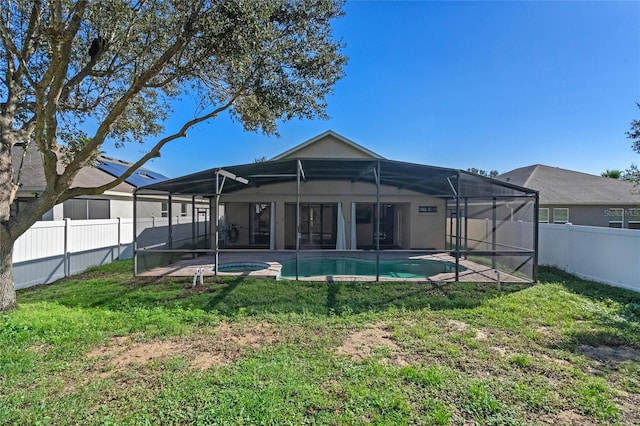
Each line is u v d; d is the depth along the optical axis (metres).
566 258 10.49
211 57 6.57
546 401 3.42
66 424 3.02
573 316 6.29
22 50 6.63
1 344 4.84
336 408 3.26
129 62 7.57
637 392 3.68
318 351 4.72
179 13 6.12
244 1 5.41
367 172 12.62
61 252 10.22
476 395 3.50
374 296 7.76
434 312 6.62
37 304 7.06
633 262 8.12
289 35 6.69
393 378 3.88
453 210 17.22
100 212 16.75
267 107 7.51
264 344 5.04
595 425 3.06
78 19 5.81
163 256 12.83
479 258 14.09
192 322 6.09
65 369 4.15
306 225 19.23
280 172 12.98
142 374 4.02
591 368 4.25
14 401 3.37
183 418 3.09
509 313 6.48
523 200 11.68
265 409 3.20
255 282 9.01
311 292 8.06
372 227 19.98
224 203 19.22
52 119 6.37
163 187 10.93
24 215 6.65
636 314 6.38
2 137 6.59
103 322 5.91
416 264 13.92
